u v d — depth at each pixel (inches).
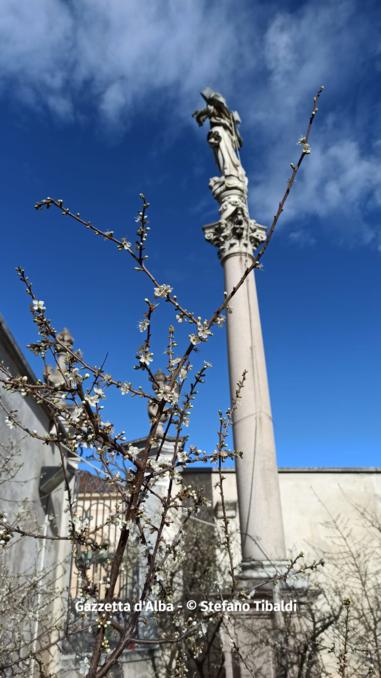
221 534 316.5
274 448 258.1
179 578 271.0
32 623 220.4
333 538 385.4
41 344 76.3
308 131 85.7
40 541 269.1
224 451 88.2
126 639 75.8
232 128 368.8
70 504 81.4
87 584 78.8
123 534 75.9
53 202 81.8
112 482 78.5
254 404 260.8
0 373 222.2
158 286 82.9
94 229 83.4
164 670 270.7
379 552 375.6
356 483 411.5
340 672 180.7
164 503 82.2
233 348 279.9
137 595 214.1
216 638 274.2
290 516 396.5
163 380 91.0
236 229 313.4
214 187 343.9
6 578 178.9
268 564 220.2
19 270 77.5
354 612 286.2
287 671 184.4
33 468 263.3
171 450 182.2
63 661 213.2
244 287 296.0
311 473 415.5
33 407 266.1
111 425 79.6
